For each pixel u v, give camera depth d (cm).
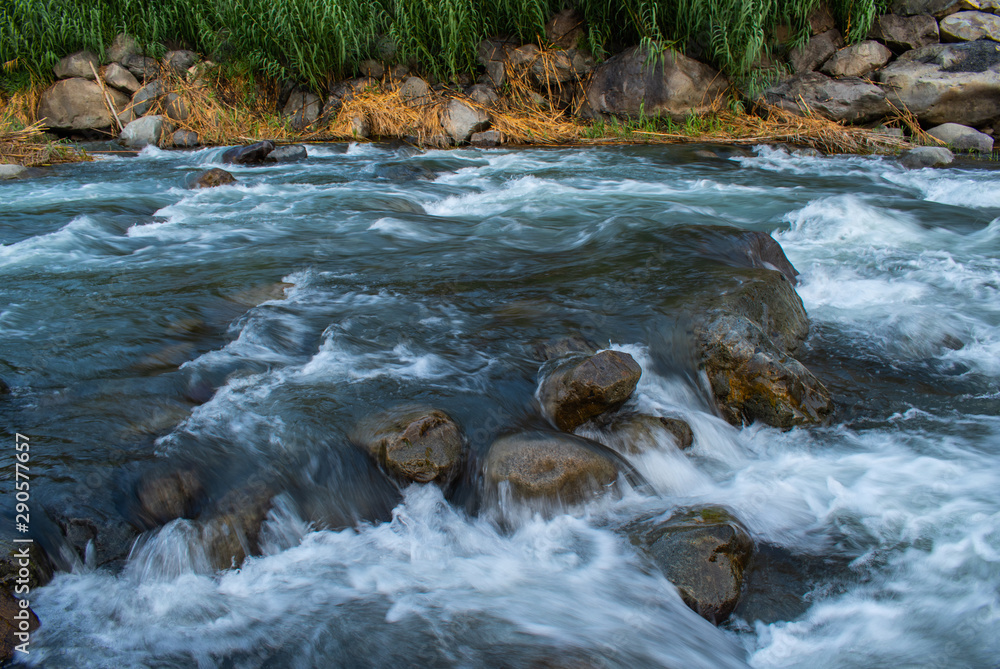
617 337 442
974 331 495
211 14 1337
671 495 351
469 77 1334
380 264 580
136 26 1338
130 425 353
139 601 278
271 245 636
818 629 279
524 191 883
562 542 316
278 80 1340
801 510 337
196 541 295
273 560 302
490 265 573
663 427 377
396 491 332
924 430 394
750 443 393
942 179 904
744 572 302
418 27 1287
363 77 1342
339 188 891
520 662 251
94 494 304
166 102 1306
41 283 531
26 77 1307
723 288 466
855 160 1044
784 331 468
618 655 256
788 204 809
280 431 351
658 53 1188
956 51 1116
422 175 964
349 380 396
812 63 1193
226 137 1273
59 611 269
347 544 313
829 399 407
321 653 258
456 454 339
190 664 254
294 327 458
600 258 555
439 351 429
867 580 298
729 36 1170
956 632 272
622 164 1048
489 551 314
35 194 858
